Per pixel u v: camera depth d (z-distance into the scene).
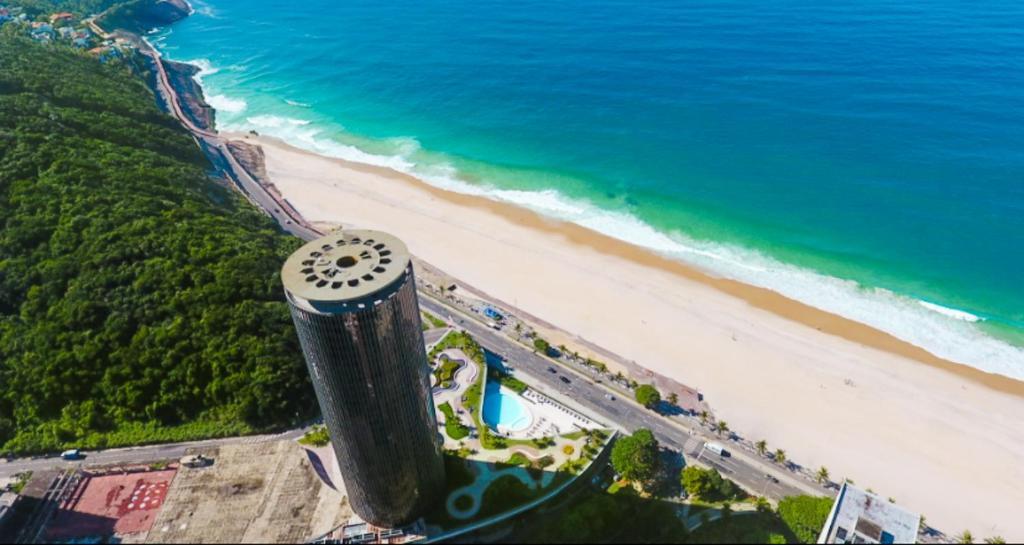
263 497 99.81
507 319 152.75
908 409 128.62
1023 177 187.50
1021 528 105.75
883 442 121.56
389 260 75.94
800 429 124.38
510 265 175.88
